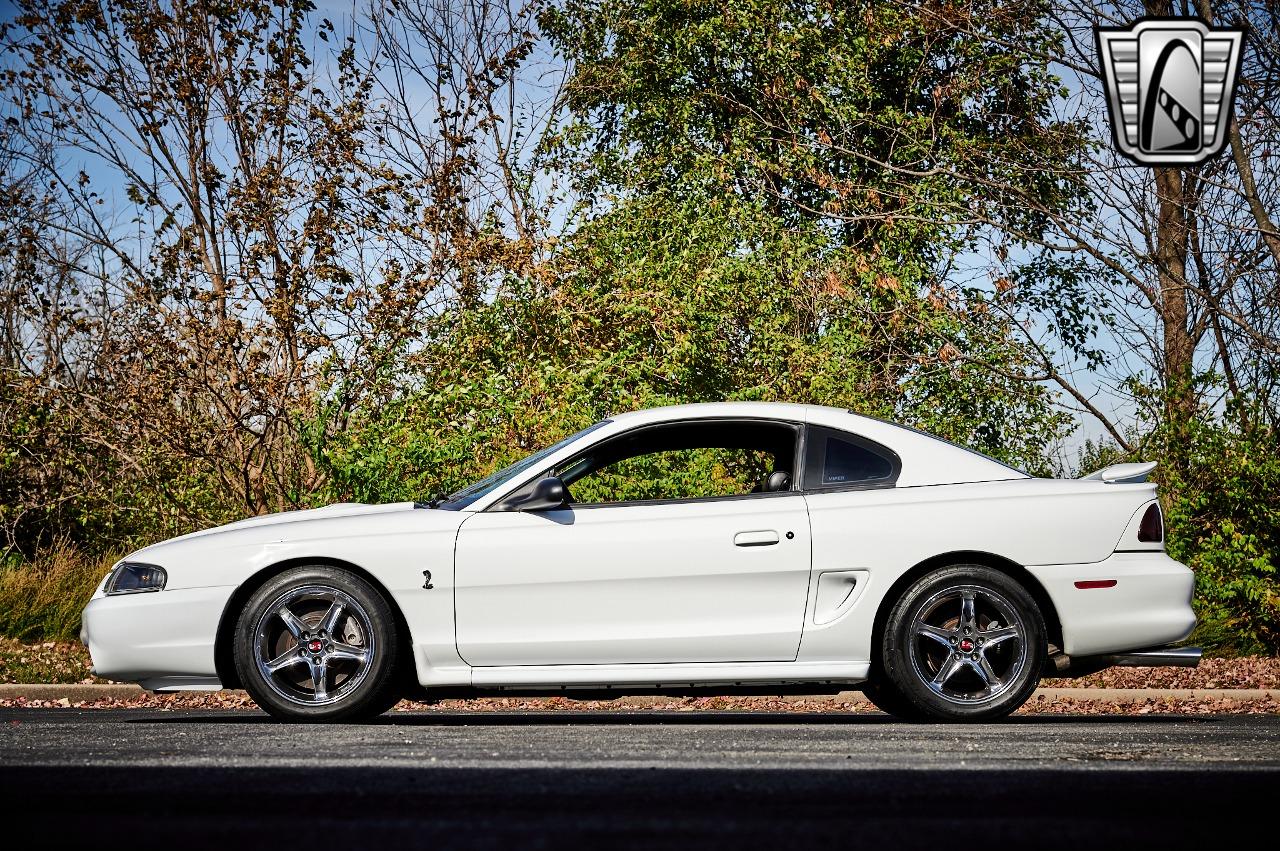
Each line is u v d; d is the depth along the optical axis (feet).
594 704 31.22
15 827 10.51
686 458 22.66
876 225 62.28
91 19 50.70
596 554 21.21
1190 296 46.83
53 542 50.47
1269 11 40.98
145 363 43.65
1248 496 37.63
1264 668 35.45
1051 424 56.44
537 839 10.00
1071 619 21.45
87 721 22.50
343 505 23.70
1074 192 52.85
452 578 21.25
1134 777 13.82
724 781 13.34
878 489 21.84
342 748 16.48
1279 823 11.10
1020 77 62.59
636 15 71.51
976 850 9.76
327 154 46.24
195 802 11.89
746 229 58.80
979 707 21.31
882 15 63.98
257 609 21.38
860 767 14.55
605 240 58.90
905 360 57.77
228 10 48.96
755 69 68.39
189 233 44.06
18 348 48.83
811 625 21.25
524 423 41.60
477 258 45.96
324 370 42.68
